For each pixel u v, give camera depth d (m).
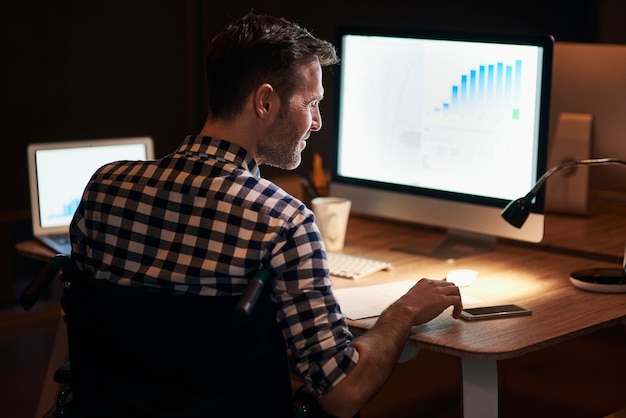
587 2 4.98
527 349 1.60
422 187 2.29
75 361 1.50
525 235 2.11
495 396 1.65
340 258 2.15
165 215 1.42
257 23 1.51
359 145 2.41
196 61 3.77
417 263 2.17
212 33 3.79
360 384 1.43
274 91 1.49
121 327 1.41
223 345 1.37
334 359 1.41
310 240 1.40
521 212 1.99
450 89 2.20
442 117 2.23
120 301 1.40
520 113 2.09
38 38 3.38
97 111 3.58
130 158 2.61
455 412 2.38
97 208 1.46
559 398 2.31
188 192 1.42
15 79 3.35
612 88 2.54
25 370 3.05
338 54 2.40
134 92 3.66
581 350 2.55
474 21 4.70
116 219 1.45
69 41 3.45
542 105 2.04
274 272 1.39
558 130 2.60
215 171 1.44
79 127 3.54
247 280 1.39
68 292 1.50
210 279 1.39
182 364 1.39
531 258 2.22
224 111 1.49
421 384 2.57
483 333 1.67
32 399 2.84
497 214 2.16
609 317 1.76
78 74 3.50
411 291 1.69
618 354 2.49
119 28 3.57
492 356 1.57
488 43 2.11
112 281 1.45
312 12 4.05
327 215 2.25
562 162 2.60
